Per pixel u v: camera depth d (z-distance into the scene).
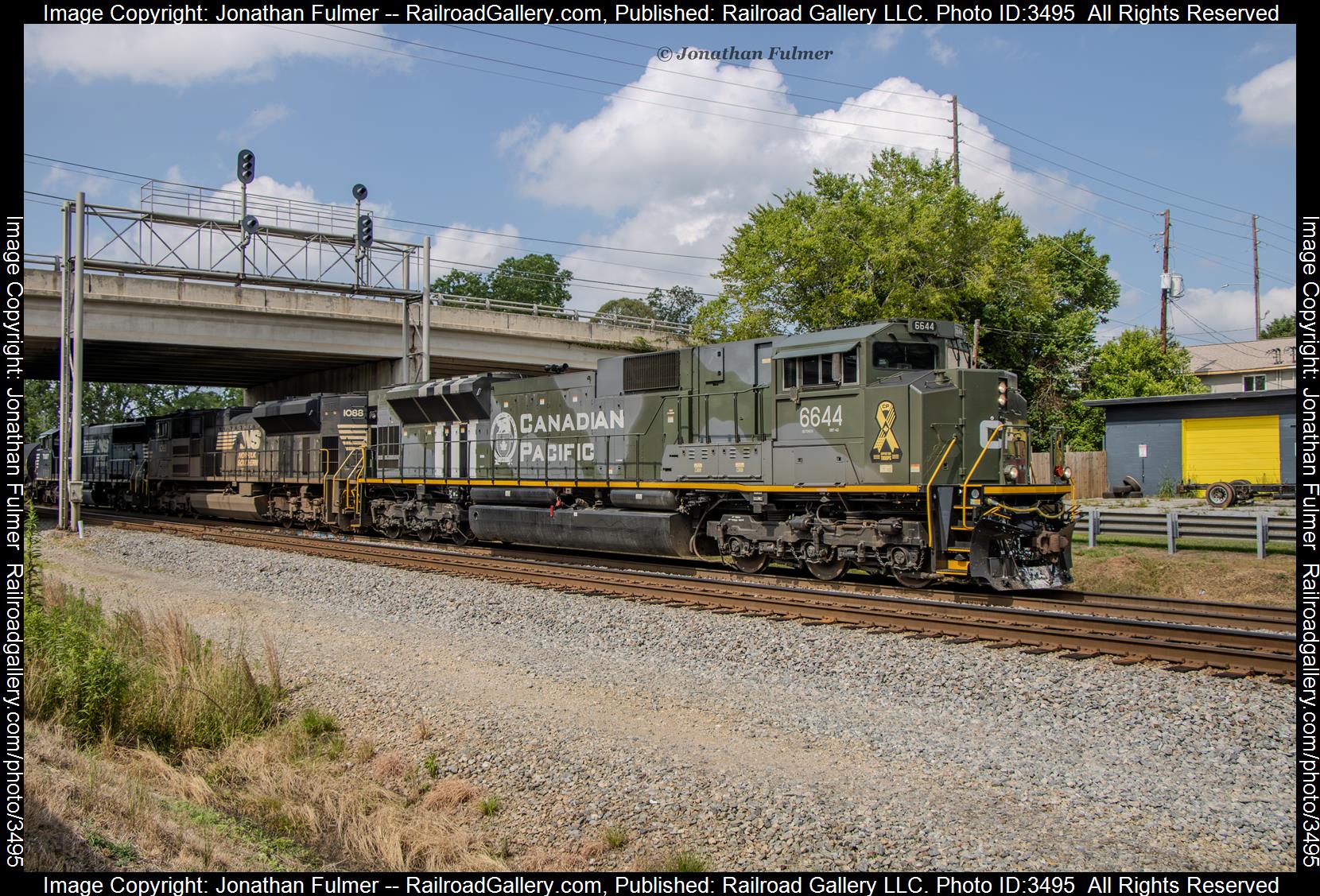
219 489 33.72
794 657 10.38
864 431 14.30
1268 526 17.92
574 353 40.91
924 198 32.84
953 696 8.90
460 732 8.49
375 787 7.70
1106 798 6.59
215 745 8.98
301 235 28.45
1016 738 7.85
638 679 9.91
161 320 31.84
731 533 16.39
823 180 33.56
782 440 15.50
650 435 17.83
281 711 9.66
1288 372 49.50
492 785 7.53
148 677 9.78
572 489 19.31
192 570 19.28
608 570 16.19
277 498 30.05
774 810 6.58
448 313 36.88
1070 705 8.45
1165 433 30.19
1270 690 8.46
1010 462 14.17
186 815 7.12
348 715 9.35
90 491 44.62
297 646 11.91
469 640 12.05
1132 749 7.48
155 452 38.25
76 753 7.84
